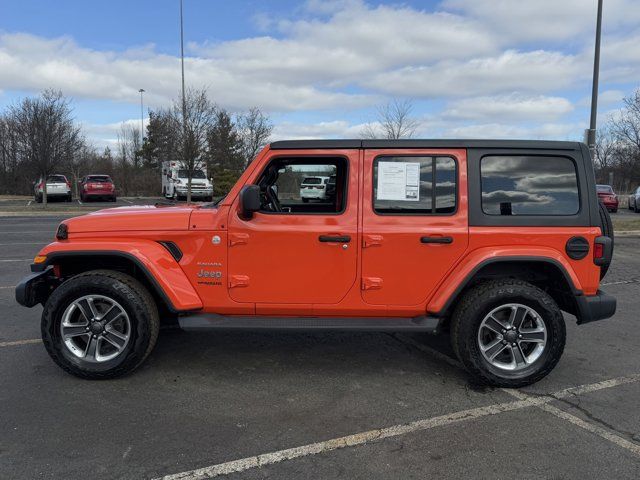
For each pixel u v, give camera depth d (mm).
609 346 5000
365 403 3674
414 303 3967
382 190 3957
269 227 3932
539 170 3979
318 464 2883
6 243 11641
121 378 4070
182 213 4047
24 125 24250
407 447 3070
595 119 15906
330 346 4910
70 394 3758
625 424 3377
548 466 2869
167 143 31578
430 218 3918
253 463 2889
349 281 3959
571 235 3900
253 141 40000
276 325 3957
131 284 3934
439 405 3652
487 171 3971
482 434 3230
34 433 3182
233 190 3992
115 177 40656
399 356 4656
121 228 4008
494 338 3998
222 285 3992
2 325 5426
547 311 3838
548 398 3779
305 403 3664
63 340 3959
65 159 23328
